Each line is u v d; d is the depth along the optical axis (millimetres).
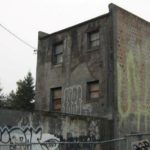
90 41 21188
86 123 17438
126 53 20172
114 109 18781
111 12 20078
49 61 23266
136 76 20547
